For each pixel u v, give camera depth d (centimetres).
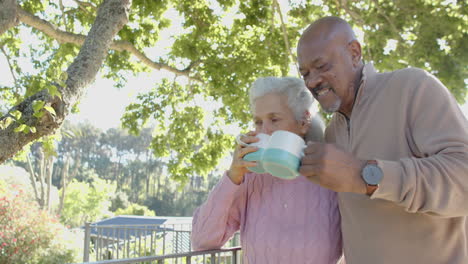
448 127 109
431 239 116
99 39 342
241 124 884
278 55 741
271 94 153
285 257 151
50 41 749
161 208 6488
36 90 476
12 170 2822
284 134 106
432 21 697
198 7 734
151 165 7306
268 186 163
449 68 700
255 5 666
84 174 6612
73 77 321
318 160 96
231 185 159
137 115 948
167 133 961
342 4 690
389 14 723
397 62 718
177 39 800
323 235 151
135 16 727
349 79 133
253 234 159
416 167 100
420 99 118
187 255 173
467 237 118
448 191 99
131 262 156
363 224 128
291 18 782
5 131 291
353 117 134
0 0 326
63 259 872
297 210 156
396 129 123
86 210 3766
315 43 131
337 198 154
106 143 7444
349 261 138
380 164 99
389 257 121
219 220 163
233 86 765
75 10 703
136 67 866
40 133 297
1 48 613
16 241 823
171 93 962
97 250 703
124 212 4244
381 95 127
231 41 782
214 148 947
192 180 6888
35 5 677
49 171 2278
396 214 120
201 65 796
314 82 132
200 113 955
